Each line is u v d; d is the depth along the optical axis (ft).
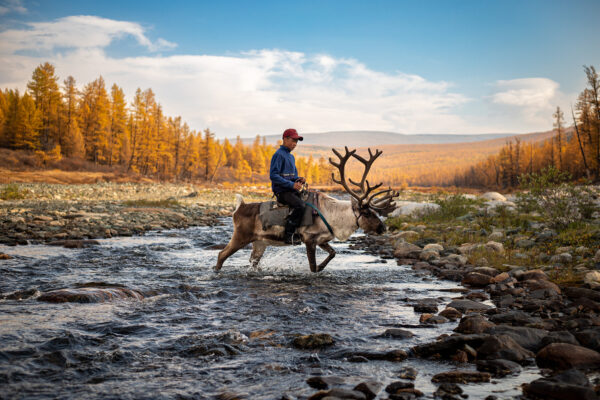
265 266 26.25
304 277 22.65
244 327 13.56
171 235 43.11
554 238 29.07
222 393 8.73
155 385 9.12
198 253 31.53
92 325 13.42
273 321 14.30
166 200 96.89
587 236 27.25
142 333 12.78
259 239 23.76
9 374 9.39
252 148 609.01
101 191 123.44
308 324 13.94
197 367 10.18
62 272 23.15
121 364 10.28
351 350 11.30
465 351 10.71
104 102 286.05
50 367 9.90
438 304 16.72
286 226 23.16
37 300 16.52
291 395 8.61
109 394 8.63
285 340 12.27
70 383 9.11
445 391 8.67
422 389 8.91
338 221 23.35
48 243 33.81
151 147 281.74
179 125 333.01
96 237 39.73
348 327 13.61
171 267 25.46
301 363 10.51
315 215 23.25
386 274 23.53
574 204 33.42
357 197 23.22
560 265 22.16
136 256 29.30
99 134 274.57
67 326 13.20
